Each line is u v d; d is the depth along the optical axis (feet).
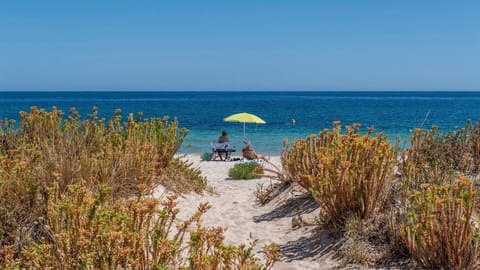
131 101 368.48
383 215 18.83
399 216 17.80
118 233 10.55
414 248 15.58
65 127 25.07
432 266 15.19
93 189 19.13
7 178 16.26
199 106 267.18
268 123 135.74
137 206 11.78
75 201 12.69
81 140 23.77
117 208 13.32
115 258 10.59
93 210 11.84
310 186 23.47
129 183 22.22
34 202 15.97
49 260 11.03
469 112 204.33
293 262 17.57
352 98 482.69
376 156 18.93
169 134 27.91
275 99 432.25
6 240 14.46
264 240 20.40
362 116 173.58
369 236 17.90
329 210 19.45
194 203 25.67
